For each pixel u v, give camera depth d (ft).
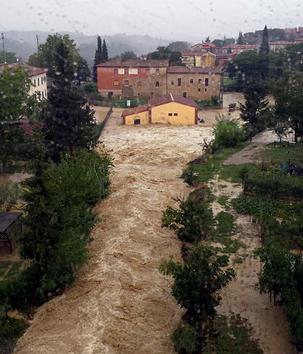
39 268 78.89
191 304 66.95
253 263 87.30
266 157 154.20
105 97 313.32
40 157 136.98
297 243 91.35
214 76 301.22
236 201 115.96
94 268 87.04
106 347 66.64
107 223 106.73
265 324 70.13
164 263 73.56
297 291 70.59
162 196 127.24
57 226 79.10
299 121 163.22
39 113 166.40
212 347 65.21
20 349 67.82
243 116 194.29
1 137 136.36
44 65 325.42
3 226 92.27
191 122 243.60
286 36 610.65
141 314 74.18
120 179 141.28
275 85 176.14
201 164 154.61
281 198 114.42
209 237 98.02
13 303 76.28
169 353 65.62
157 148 188.44
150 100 273.95
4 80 139.54
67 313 74.69
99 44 369.09
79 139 147.64
